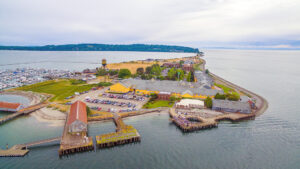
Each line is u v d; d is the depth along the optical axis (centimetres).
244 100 12681
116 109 11519
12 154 7012
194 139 8494
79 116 8869
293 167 6819
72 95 14225
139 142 8150
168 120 10388
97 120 10131
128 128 8956
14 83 18900
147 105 12331
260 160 7162
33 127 9356
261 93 16488
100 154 7275
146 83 15775
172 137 8619
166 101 13162
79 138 8000
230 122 10300
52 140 7869
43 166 6525
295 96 15612
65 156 7119
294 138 8731
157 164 6756
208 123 9656
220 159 7144
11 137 8425
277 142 8388
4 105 11181
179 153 7425
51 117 10438
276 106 13012
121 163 6769
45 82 18912
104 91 15638
